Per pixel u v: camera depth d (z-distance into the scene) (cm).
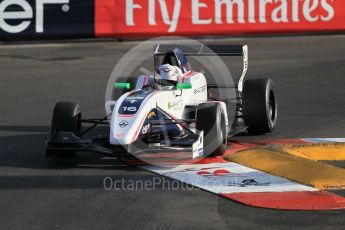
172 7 6981
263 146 3350
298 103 4494
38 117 4300
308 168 2911
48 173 2958
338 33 7094
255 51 6462
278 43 6812
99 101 4716
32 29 6938
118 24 7006
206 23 6981
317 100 4575
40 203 2530
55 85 5303
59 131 3066
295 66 5747
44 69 5944
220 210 2412
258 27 6962
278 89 4944
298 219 2305
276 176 2814
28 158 3262
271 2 6931
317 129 3778
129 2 6975
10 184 2792
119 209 2447
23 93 5050
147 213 2397
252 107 3588
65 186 2747
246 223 2280
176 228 2242
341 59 5959
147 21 7006
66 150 2991
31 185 2773
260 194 2570
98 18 6975
